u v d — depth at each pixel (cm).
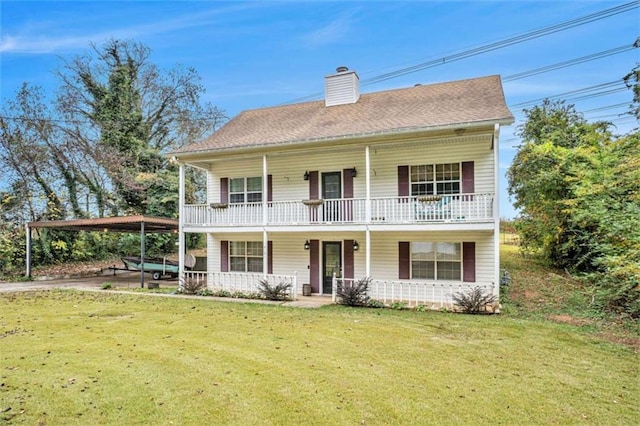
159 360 593
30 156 1988
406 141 1111
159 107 2698
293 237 1372
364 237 1268
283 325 834
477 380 516
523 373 544
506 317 919
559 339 722
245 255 1459
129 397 456
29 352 632
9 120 2000
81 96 2334
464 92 1328
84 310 1012
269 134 1362
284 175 1382
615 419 410
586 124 1680
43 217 2019
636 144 1298
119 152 2356
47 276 1772
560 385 501
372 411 423
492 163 1130
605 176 1184
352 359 602
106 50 2434
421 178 1206
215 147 1325
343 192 1293
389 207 1173
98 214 2295
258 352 636
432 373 542
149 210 2380
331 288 1316
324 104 1578
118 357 607
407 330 790
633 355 630
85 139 2238
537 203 1549
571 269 1414
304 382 505
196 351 641
